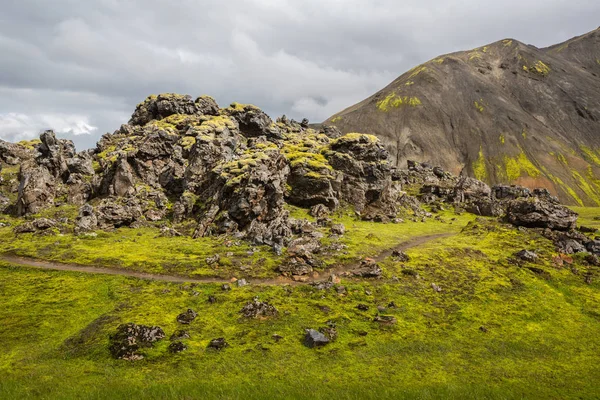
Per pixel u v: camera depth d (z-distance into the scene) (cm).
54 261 7294
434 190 17225
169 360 4341
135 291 6131
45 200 11312
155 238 9081
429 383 4003
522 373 4353
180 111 17325
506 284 6888
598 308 6228
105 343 4631
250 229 9200
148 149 12975
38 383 3759
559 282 7012
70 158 13638
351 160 13512
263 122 17150
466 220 13775
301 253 7456
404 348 4850
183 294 6066
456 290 6606
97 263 7212
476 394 3678
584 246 8506
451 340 5128
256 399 3341
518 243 8812
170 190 12662
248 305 5600
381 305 5941
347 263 7494
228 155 13062
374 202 13488
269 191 9931
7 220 10312
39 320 5262
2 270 6819
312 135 19438
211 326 5181
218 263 7269
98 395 3384
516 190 17525
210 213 9938
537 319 5850
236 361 4359
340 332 5159
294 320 5381
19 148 16850
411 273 7019
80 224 9431
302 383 3875
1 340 4766
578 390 3966
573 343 5216
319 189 12712
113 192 11894
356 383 3934
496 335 5331
